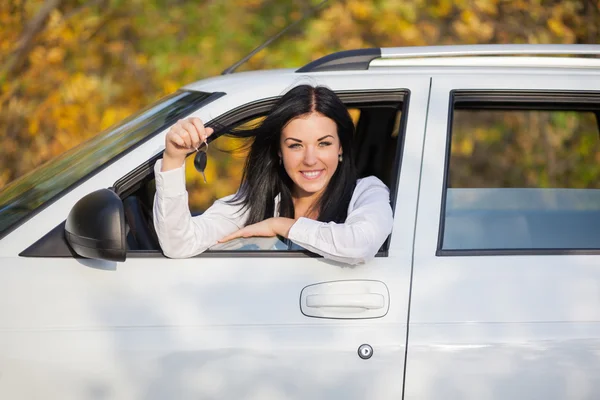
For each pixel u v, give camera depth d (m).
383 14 7.66
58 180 3.12
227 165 7.57
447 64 3.26
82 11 7.89
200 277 2.91
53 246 2.91
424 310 2.89
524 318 2.89
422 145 3.08
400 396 2.85
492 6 7.87
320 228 2.89
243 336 2.85
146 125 3.23
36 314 2.85
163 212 2.85
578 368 2.87
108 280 2.89
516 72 3.21
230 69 3.90
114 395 2.84
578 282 2.95
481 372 2.85
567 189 4.26
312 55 7.66
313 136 3.03
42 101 7.84
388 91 3.15
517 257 2.98
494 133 8.23
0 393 2.82
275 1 7.82
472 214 4.27
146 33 7.81
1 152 7.88
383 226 2.90
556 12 8.08
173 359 2.84
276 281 2.91
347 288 2.90
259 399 2.85
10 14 7.88
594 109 3.28
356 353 2.85
